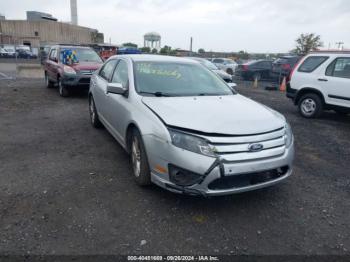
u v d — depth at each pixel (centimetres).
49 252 253
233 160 292
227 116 328
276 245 273
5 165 428
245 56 3994
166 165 308
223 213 321
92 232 281
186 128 300
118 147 516
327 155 515
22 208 317
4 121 683
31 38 6775
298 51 3238
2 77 1675
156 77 434
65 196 344
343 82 727
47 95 1073
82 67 996
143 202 336
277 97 1205
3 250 254
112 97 462
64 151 491
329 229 299
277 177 330
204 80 462
